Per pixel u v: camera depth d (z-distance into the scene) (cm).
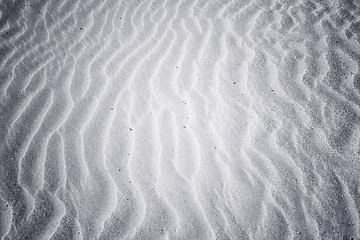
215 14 400
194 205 219
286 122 257
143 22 408
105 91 314
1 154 257
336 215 202
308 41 332
